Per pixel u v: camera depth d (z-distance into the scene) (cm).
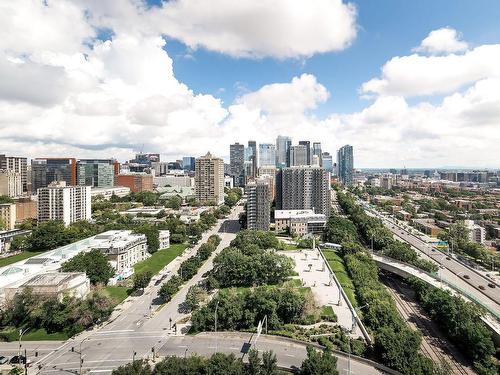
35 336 14938
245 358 13050
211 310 15688
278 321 15375
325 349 12506
